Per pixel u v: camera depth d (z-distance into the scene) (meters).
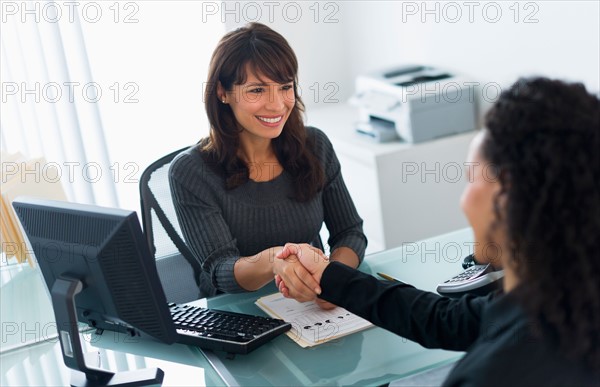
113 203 3.78
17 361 1.64
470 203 1.00
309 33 4.19
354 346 1.56
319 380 1.44
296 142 2.04
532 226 0.89
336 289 1.52
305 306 1.75
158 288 1.42
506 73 3.15
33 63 3.47
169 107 3.89
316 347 1.56
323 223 2.35
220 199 2.00
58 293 1.45
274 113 1.92
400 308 1.43
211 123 1.99
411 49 3.77
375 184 3.23
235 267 1.86
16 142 3.54
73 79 3.57
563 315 0.90
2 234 2.13
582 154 0.88
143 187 2.12
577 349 0.91
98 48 3.68
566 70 2.86
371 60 4.12
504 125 0.93
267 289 1.90
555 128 0.89
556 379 0.94
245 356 1.55
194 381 1.48
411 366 1.47
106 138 3.76
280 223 2.04
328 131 3.63
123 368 1.55
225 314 1.69
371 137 3.43
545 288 0.90
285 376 1.46
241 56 1.90
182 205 1.99
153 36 3.77
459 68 3.45
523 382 0.94
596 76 2.73
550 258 0.90
